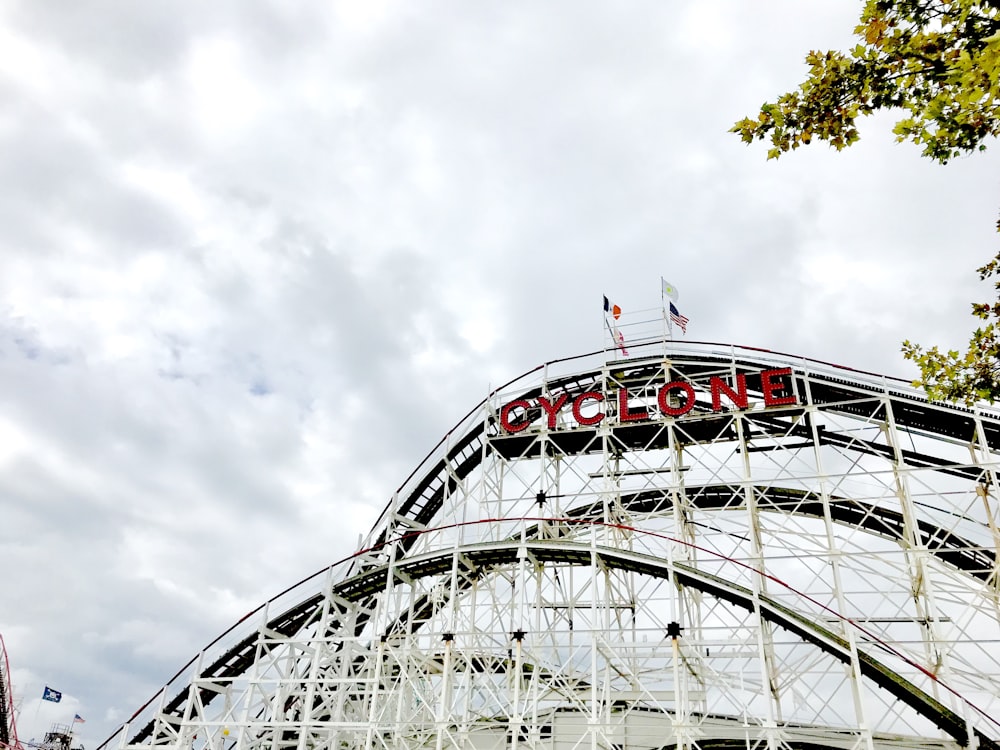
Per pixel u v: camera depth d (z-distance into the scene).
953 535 40.81
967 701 29.22
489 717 41.19
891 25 10.84
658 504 46.53
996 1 9.56
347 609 44.19
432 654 39.19
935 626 33.28
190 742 39.50
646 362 46.44
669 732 37.31
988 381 13.74
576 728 39.62
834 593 35.34
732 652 33.75
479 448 50.72
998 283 14.04
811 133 12.15
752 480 39.25
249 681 38.91
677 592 37.59
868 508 43.50
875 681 32.81
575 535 46.38
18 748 65.88
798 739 34.16
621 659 35.19
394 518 48.84
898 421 41.84
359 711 42.47
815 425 40.53
